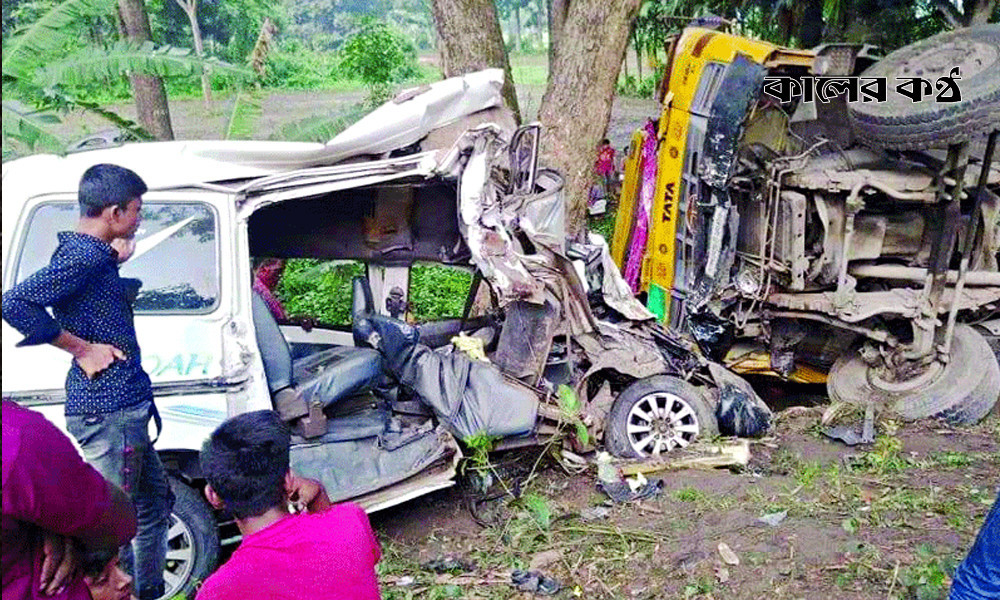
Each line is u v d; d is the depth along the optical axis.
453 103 5.26
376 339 5.15
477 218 4.81
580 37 7.66
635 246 8.06
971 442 5.79
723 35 7.13
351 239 6.14
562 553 4.41
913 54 6.48
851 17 10.62
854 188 6.39
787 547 4.17
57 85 2.70
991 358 6.39
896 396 6.52
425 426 5.02
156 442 4.05
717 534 4.40
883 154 6.88
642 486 5.07
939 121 5.91
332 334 6.35
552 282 5.20
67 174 4.31
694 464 5.35
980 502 4.62
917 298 6.51
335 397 4.82
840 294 6.59
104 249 3.17
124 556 3.57
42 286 3.04
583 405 5.47
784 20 11.80
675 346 6.10
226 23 22.50
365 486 4.62
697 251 7.29
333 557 2.20
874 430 6.09
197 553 4.24
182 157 4.57
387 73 16.23
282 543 2.19
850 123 7.00
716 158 6.98
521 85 26.33
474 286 6.43
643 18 14.48
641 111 24.38
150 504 3.64
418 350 5.12
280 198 4.55
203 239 4.40
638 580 4.08
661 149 7.57
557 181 5.79
